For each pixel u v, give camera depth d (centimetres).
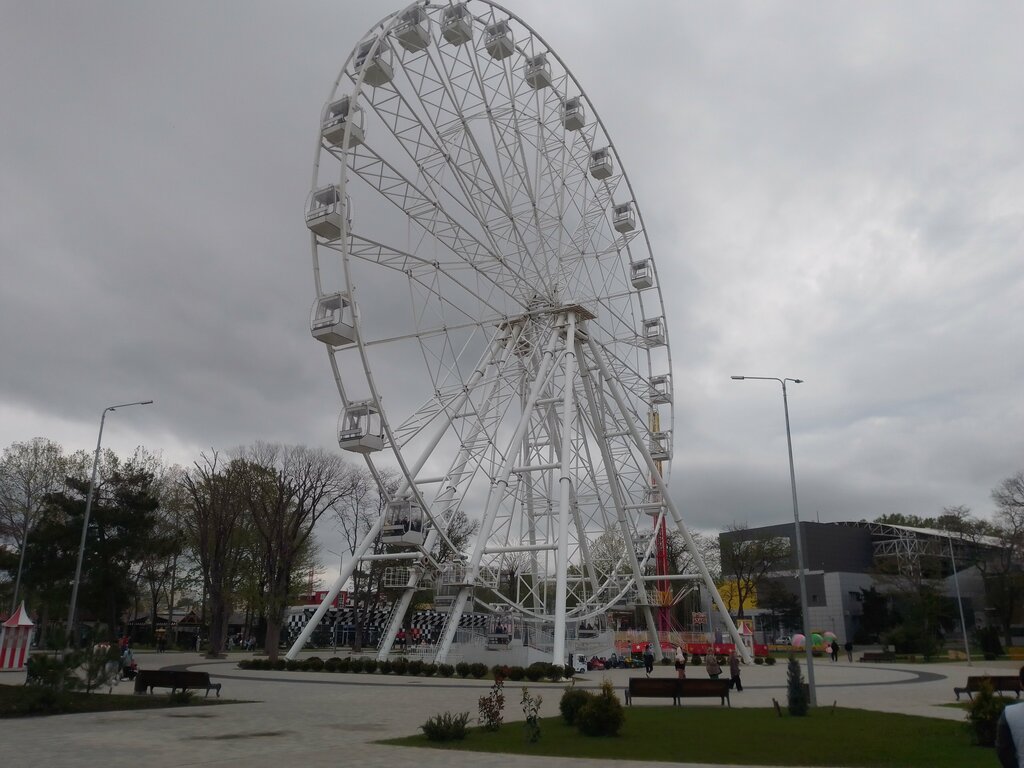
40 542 6084
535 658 4719
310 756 1612
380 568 7994
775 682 4131
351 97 3712
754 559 10244
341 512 8031
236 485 7175
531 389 4900
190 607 10700
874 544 11969
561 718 2250
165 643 7512
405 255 3944
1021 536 8569
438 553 7050
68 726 2073
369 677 4078
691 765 1534
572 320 5012
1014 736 598
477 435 4622
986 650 7556
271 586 6147
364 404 3803
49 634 2600
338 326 3656
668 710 2548
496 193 4466
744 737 1894
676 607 11125
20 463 7306
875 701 3016
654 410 6875
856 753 1659
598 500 5225
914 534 11369
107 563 6128
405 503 4291
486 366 4772
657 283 5972
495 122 4472
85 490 6353
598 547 6269
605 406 5422
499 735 1941
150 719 2238
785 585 11581
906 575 9731
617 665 5578
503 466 4553
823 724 2145
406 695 3097
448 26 4278
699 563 5659
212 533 7450
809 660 2705
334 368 3831
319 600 10562
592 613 5216
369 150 3869
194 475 7844
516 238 4622
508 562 6544
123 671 3772
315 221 3675
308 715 2383
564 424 4572
